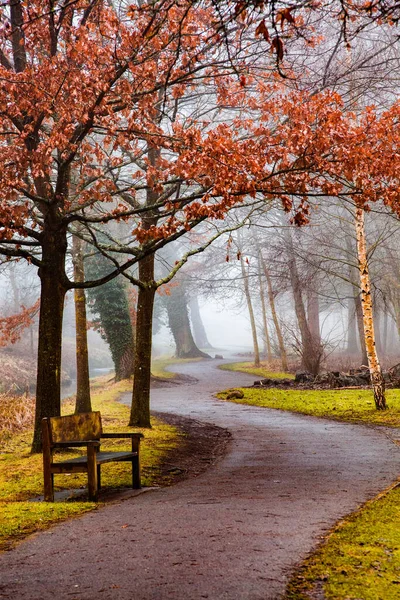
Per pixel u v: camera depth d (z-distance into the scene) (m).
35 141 12.64
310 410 20.12
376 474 9.30
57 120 12.48
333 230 33.94
